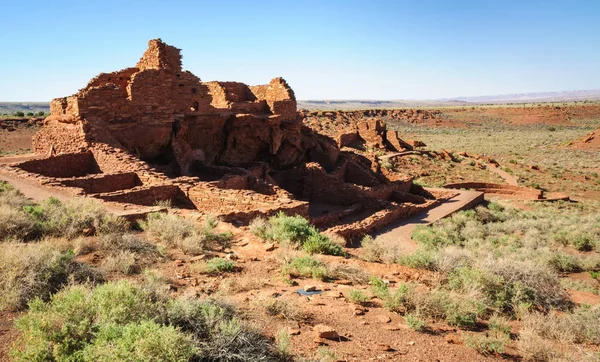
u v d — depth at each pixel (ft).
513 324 26.76
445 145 334.24
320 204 94.43
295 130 113.91
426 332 23.41
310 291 28.53
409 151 220.43
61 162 68.49
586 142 313.73
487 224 96.17
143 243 33.99
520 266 33.55
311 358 18.94
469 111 625.00
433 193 125.08
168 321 19.72
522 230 91.09
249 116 100.12
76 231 35.55
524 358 21.59
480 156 238.27
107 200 53.06
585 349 23.49
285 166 113.50
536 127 495.41
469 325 25.07
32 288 23.03
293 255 36.70
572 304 32.27
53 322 18.21
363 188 101.45
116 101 74.84
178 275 29.09
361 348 20.68
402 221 86.22
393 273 34.99
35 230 34.71
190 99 88.99
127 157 69.56
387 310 26.14
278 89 119.34
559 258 62.64
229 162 101.65
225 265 31.68
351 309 25.73
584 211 132.57
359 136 224.33
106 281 26.30
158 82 80.89
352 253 46.88
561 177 206.59
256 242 40.91
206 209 61.36
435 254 39.91
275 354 18.92
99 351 15.97
